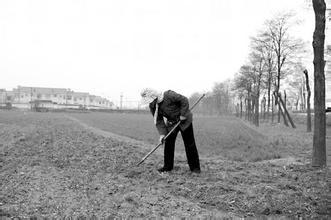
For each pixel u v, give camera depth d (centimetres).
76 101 14762
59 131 1942
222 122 4019
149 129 2483
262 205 609
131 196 654
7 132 1880
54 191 693
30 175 823
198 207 612
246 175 830
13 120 3238
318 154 926
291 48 3428
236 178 792
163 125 852
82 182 761
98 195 667
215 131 2366
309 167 926
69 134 1759
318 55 937
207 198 652
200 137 1862
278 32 3459
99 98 16212
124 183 756
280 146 1506
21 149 1225
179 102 818
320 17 940
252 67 3894
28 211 574
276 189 694
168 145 856
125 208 596
